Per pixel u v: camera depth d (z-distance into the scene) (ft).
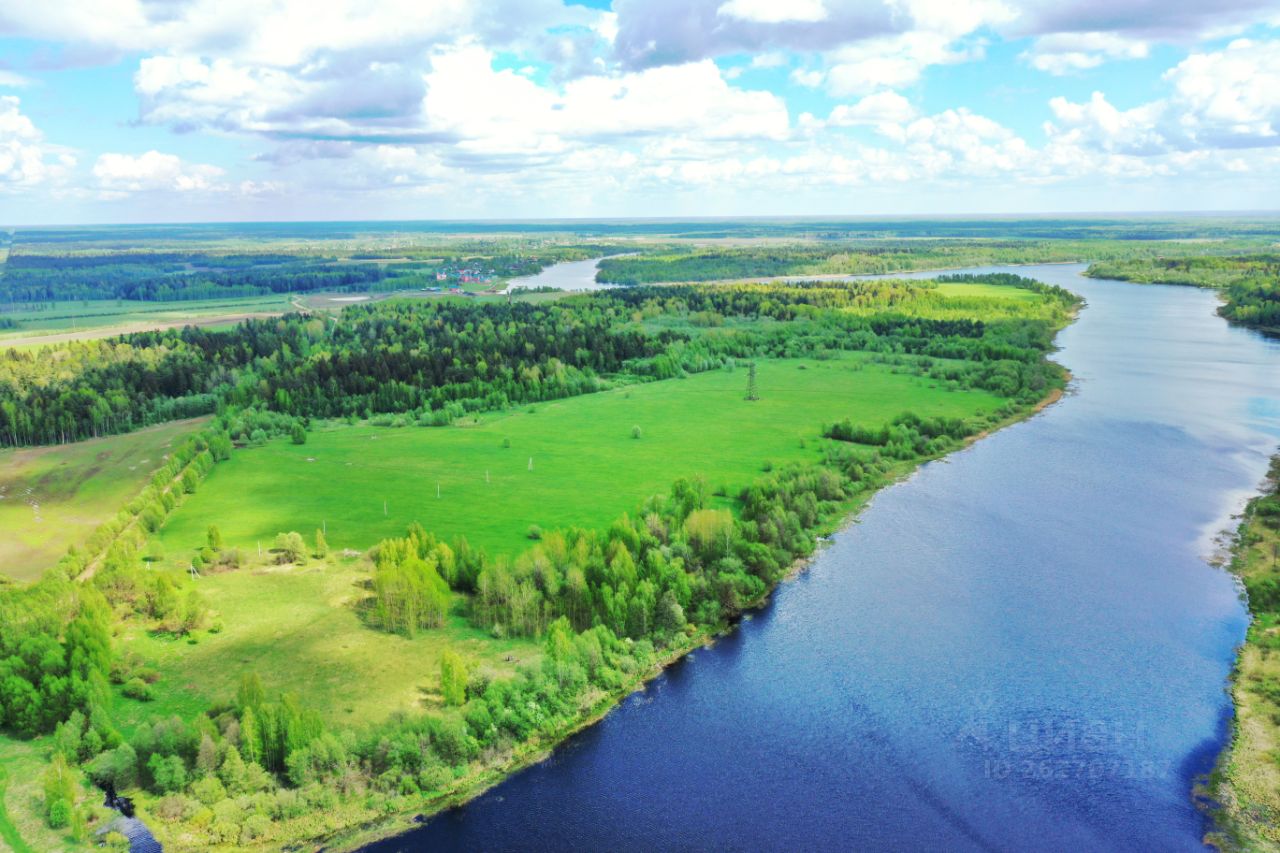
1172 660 408.87
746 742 362.33
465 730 347.15
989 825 316.81
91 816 305.32
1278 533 536.42
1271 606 448.24
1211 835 307.99
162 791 318.65
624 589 426.10
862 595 479.82
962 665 410.52
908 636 437.17
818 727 370.73
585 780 339.98
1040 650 420.77
